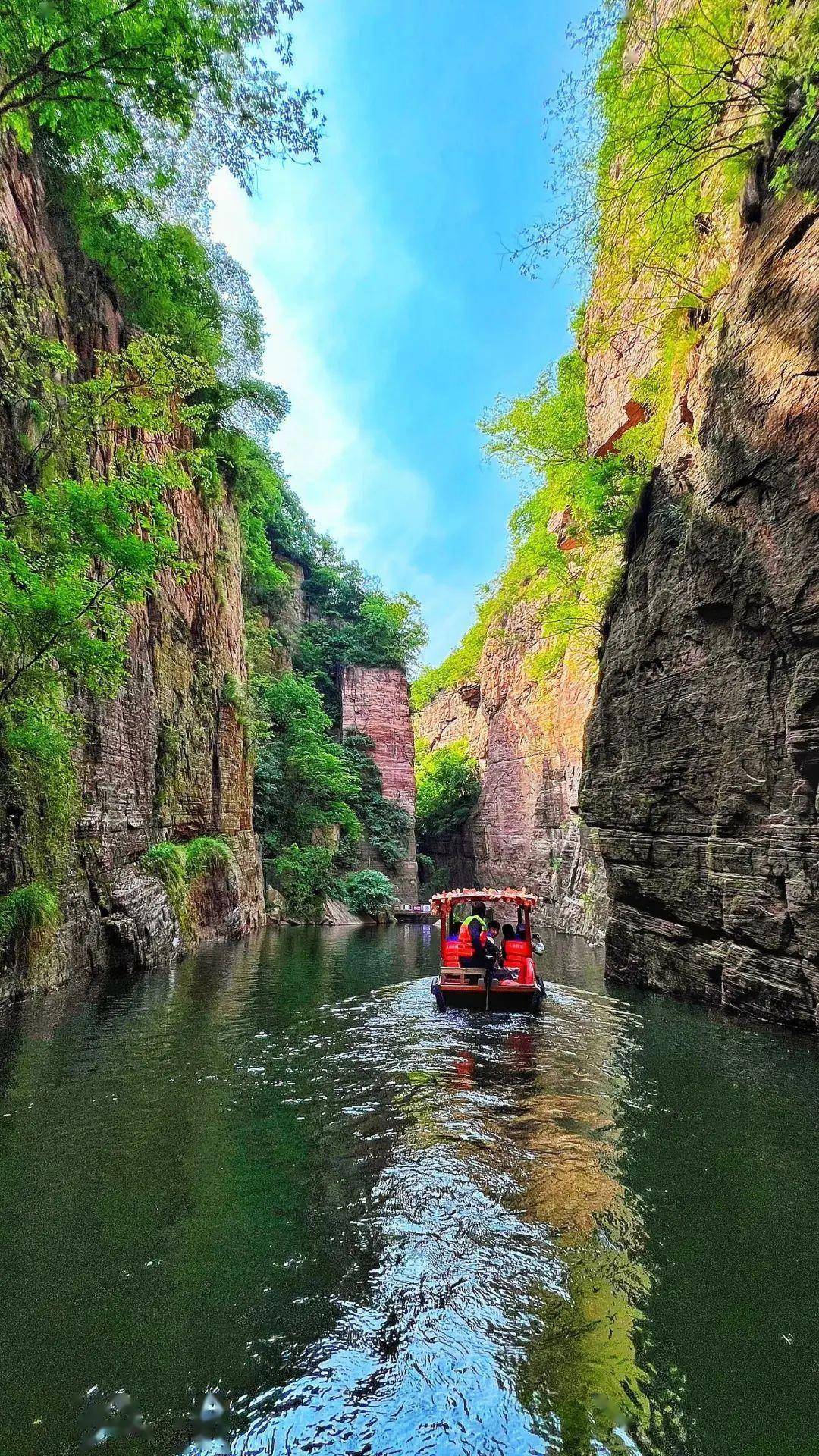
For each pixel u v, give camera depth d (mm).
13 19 7152
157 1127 5230
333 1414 2545
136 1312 3090
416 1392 2666
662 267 12680
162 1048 7422
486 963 10625
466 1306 3189
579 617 22656
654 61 9742
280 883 32125
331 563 52250
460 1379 2736
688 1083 6539
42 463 10547
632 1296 3281
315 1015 9562
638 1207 4109
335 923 32438
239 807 25547
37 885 9742
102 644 8523
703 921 10742
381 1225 3867
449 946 11398
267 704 35719
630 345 17859
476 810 49000
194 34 7305
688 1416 2580
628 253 12531
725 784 10117
